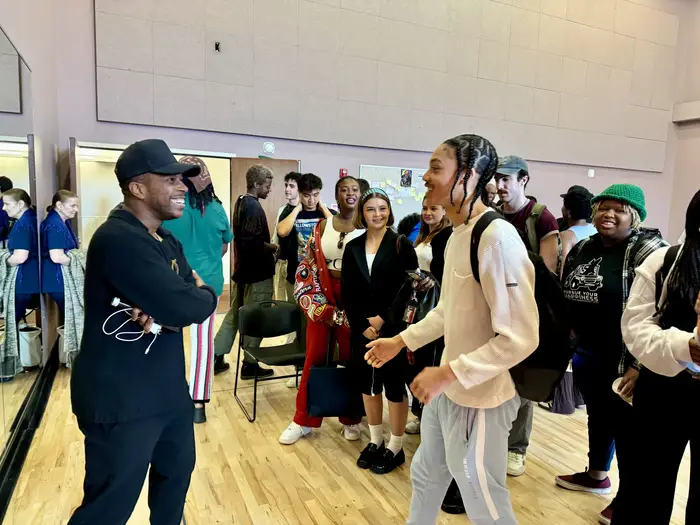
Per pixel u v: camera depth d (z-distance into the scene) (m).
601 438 2.19
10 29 2.82
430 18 6.76
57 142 4.93
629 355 1.81
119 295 1.29
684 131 8.80
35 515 1.94
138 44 5.30
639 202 1.86
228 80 5.76
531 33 7.45
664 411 1.38
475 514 1.35
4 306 2.49
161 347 1.37
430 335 1.52
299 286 2.69
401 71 6.66
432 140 6.97
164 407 1.37
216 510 2.04
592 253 2.03
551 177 7.92
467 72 7.08
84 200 5.17
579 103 7.95
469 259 1.26
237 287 3.61
